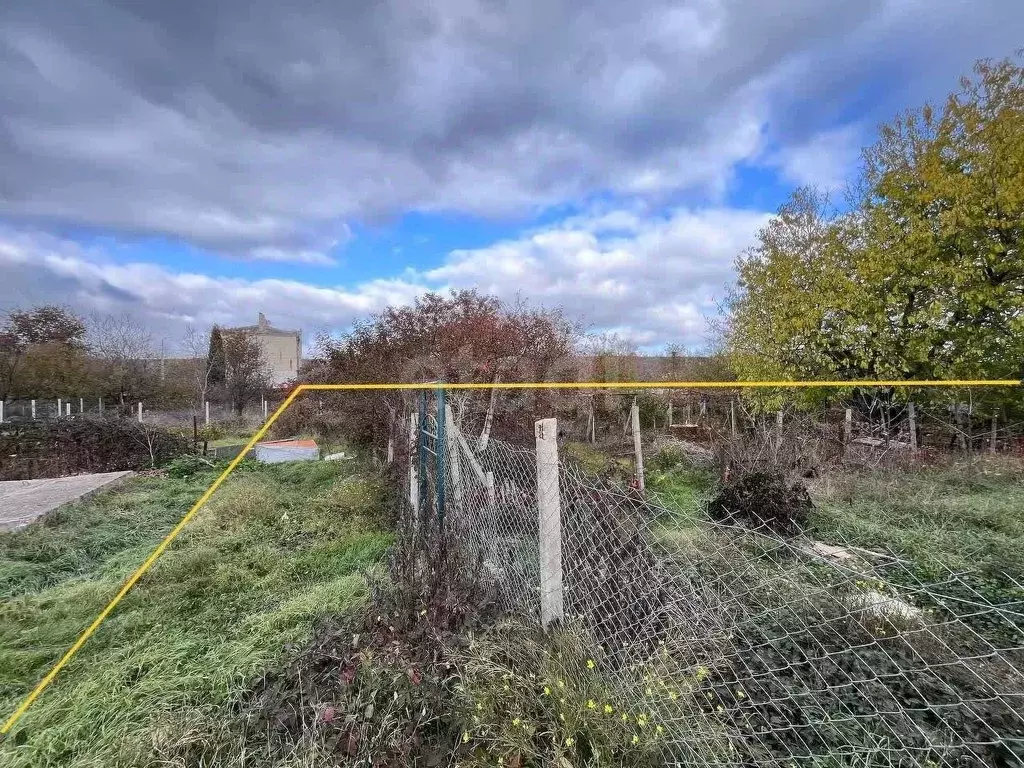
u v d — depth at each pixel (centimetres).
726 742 171
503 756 170
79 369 1992
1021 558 347
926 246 775
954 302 785
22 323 2169
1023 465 630
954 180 750
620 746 168
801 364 921
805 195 934
